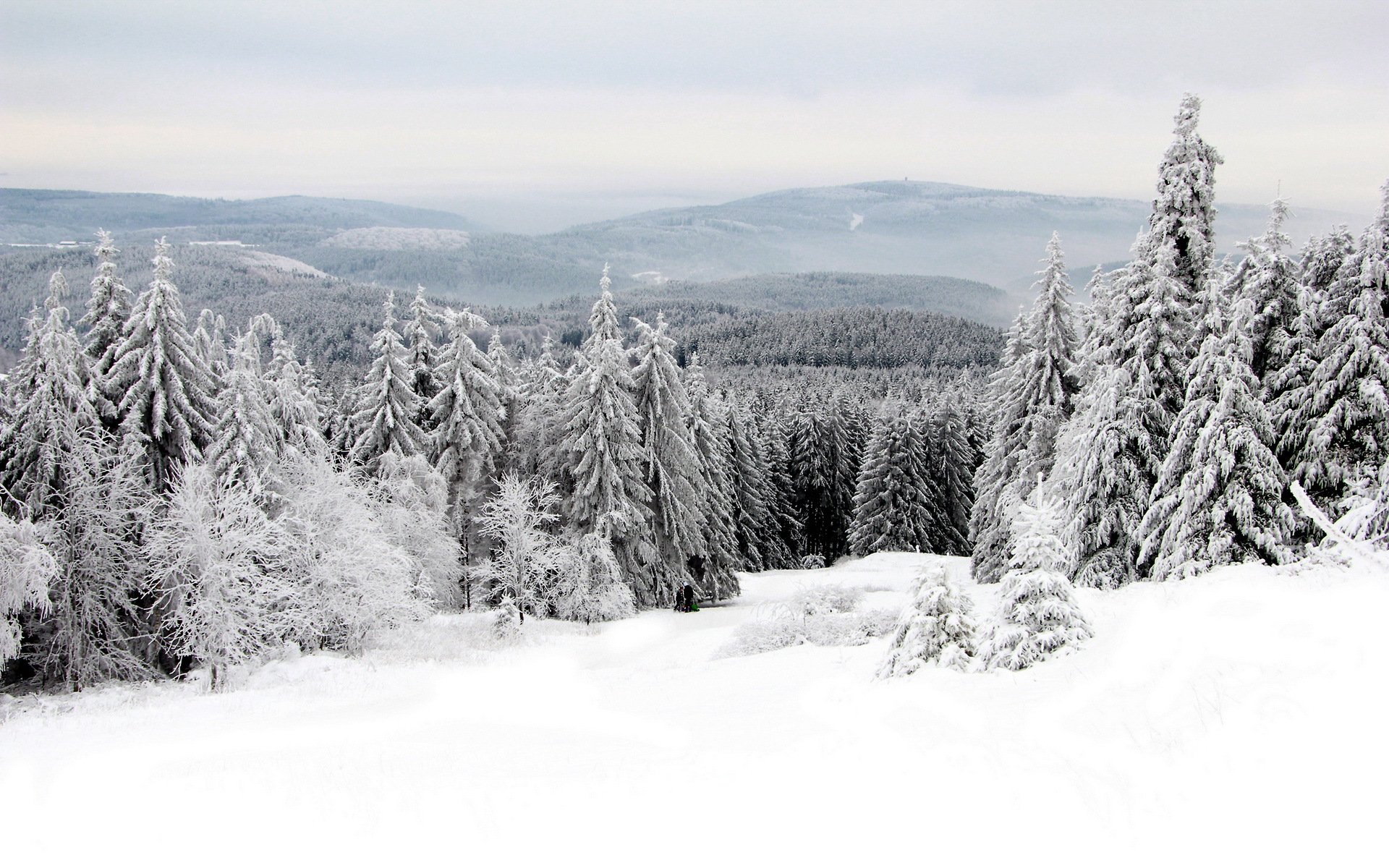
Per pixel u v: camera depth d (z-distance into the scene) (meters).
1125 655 10.59
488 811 7.59
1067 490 24.80
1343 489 19.75
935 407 59.31
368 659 25.06
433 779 9.00
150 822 8.37
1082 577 22.94
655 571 35.94
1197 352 22.52
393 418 32.53
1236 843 4.93
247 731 14.98
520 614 31.03
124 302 27.42
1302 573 13.15
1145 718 7.47
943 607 14.29
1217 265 24.00
